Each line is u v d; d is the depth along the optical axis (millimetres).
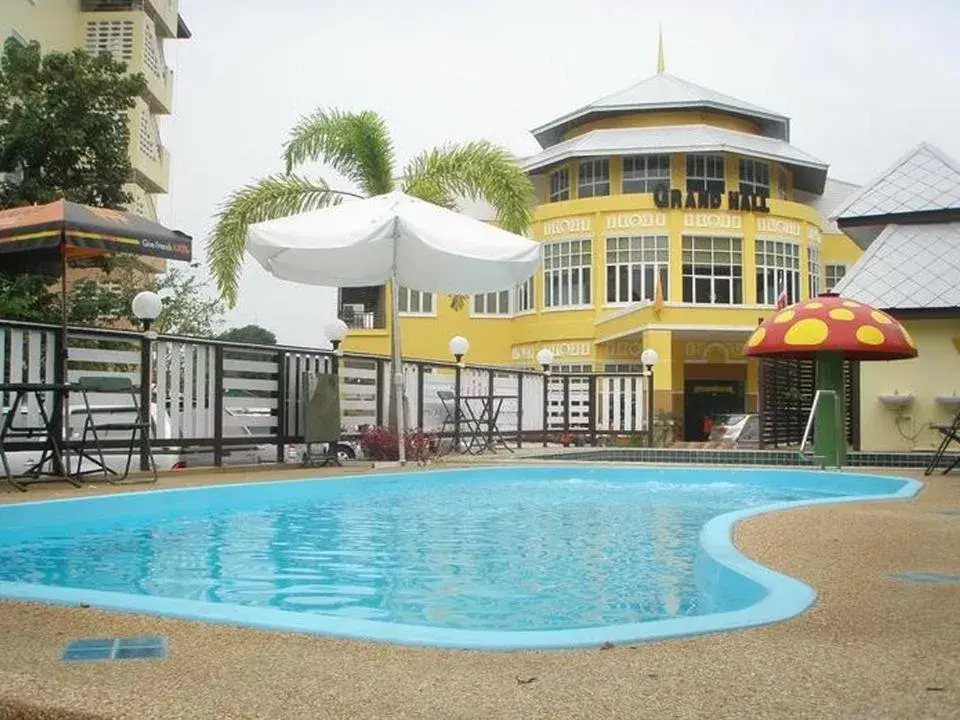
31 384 9188
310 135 18547
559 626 4266
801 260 36344
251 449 13453
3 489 8969
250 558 6219
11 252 9930
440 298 37750
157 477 10594
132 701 2674
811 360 19641
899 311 18172
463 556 6328
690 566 5941
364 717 2594
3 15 23453
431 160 19047
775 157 36375
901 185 21250
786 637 3426
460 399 16641
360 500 10008
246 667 3088
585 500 10195
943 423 17922
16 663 3135
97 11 29094
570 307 35625
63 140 19125
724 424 27047
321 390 12961
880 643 3328
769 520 6668
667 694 2773
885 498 8609
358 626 3625
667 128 36281
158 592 5043
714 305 33188
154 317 11227
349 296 38469
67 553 6414
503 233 13781
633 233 34844
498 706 2684
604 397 20516
